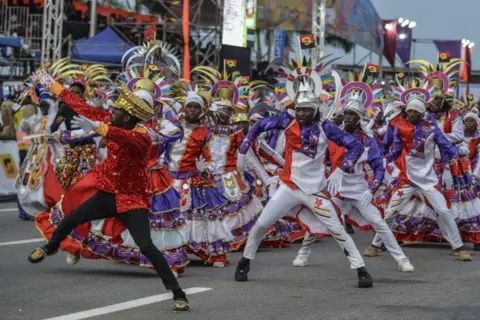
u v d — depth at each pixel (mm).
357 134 9688
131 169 7344
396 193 10758
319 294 8148
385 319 7023
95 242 8805
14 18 26609
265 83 14125
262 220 8609
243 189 11070
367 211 9742
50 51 23719
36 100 13047
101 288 8070
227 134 10984
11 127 19391
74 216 7457
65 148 12109
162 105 8906
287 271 9562
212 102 11039
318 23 23891
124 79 9805
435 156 11570
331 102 10242
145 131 7473
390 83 14023
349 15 28266
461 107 15352
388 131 10789
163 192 8859
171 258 8852
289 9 27359
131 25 27422
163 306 7328
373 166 9602
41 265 9297
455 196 11953
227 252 9898
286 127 8523
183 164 9781
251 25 24812
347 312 7289
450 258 11031
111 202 7367
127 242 8758
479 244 12023
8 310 6957
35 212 13430
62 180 12102
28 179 13344
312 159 8445
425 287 8680
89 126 6875
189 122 9820
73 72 12172
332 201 9328
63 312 6945
